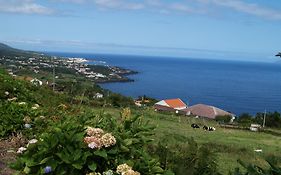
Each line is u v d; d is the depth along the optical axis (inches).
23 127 307.7
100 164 197.2
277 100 6963.6
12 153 266.8
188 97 6594.5
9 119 307.6
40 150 196.2
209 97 6889.8
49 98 458.9
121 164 191.0
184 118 1798.7
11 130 304.7
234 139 1263.5
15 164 200.8
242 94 7746.1
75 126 209.8
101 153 190.5
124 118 239.3
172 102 3240.7
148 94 5826.8
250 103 6417.3
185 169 222.5
